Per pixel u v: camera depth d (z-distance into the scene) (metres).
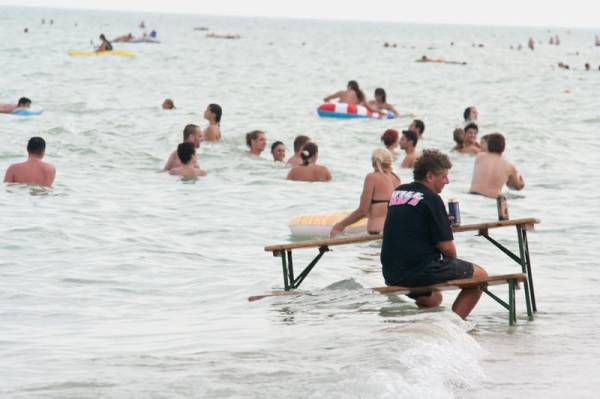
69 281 26.36
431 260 21.61
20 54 169.12
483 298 24.77
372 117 80.12
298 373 15.70
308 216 33.16
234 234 34.12
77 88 106.31
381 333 18.80
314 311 22.12
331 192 43.38
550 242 33.06
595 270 28.53
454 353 17.39
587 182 48.00
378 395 14.18
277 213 38.47
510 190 44.88
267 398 14.29
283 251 24.61
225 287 25.72
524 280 21.02
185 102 94.00
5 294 24.58
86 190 42.12
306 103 96.88
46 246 30.83
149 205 39.44
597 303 23.86
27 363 17.42
